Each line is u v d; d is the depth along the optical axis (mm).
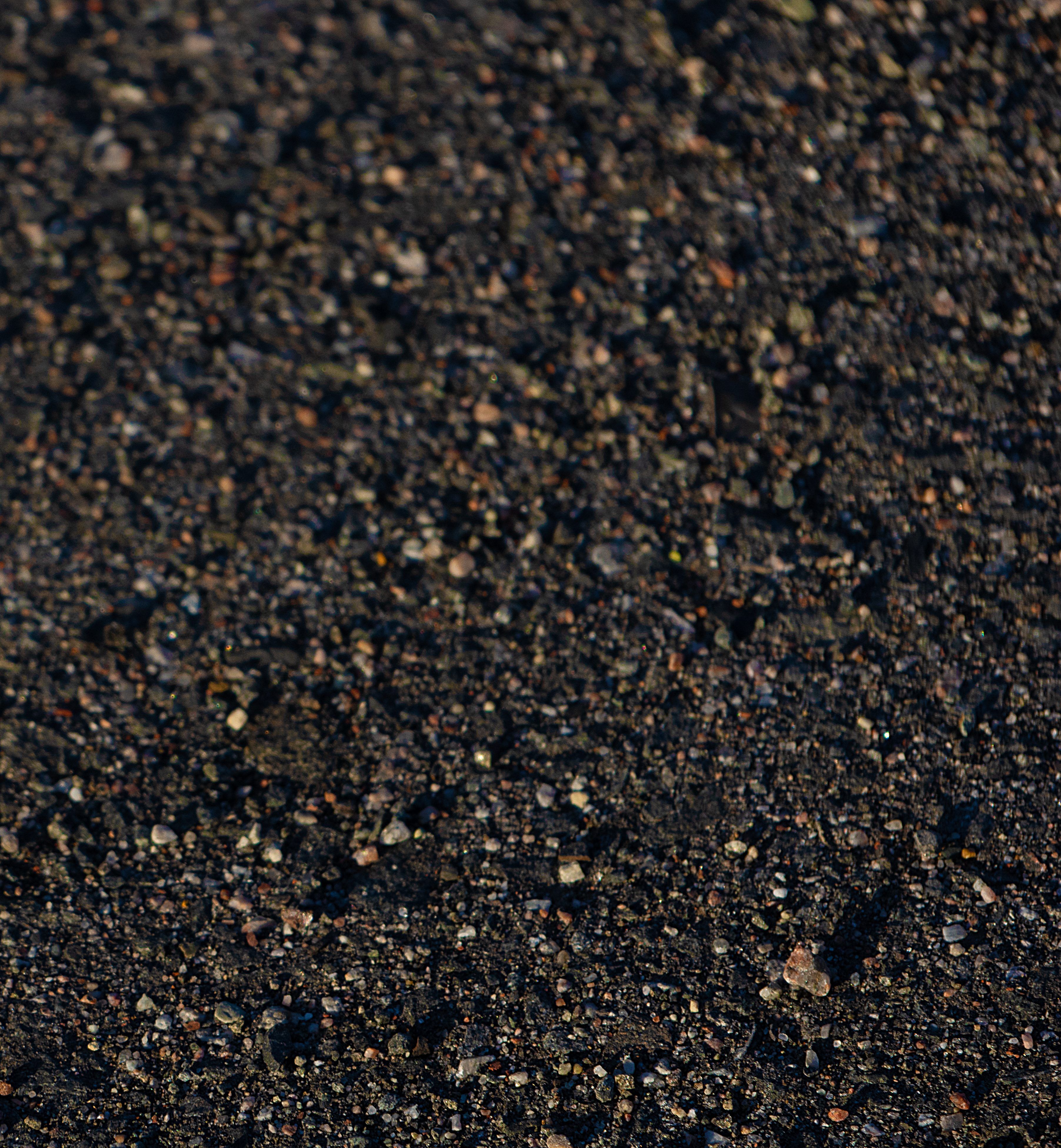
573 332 1505
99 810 1450
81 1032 1429
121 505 1486
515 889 1440
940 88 1535
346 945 1436
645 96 1540
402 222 1523
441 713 1460
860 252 1511
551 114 1539
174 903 1440
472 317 1509
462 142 1536
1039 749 1451
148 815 1449
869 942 1433
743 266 1511
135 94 1551
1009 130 1529
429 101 1545
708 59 1546
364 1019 1428
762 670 1462
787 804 1447
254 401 1499
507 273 1514
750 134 1531
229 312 1513
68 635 1470
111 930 1438
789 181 1523
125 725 1460
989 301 1504
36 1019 1430
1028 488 1480
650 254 1515
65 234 1525
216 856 1445
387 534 1481
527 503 1484
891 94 1535
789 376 1495
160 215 1527
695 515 1481
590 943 1435
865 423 1489
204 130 1542
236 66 1555
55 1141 1418
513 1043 1425
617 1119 1418
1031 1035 1422
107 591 1476
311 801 1451
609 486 1485
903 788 1448
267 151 1537
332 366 1503
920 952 1432
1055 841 1441
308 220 1525
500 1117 1418
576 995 1430
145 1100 1422
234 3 1568
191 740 1458
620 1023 1426
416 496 1486
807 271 1510
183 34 1562
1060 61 1541
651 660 1464
